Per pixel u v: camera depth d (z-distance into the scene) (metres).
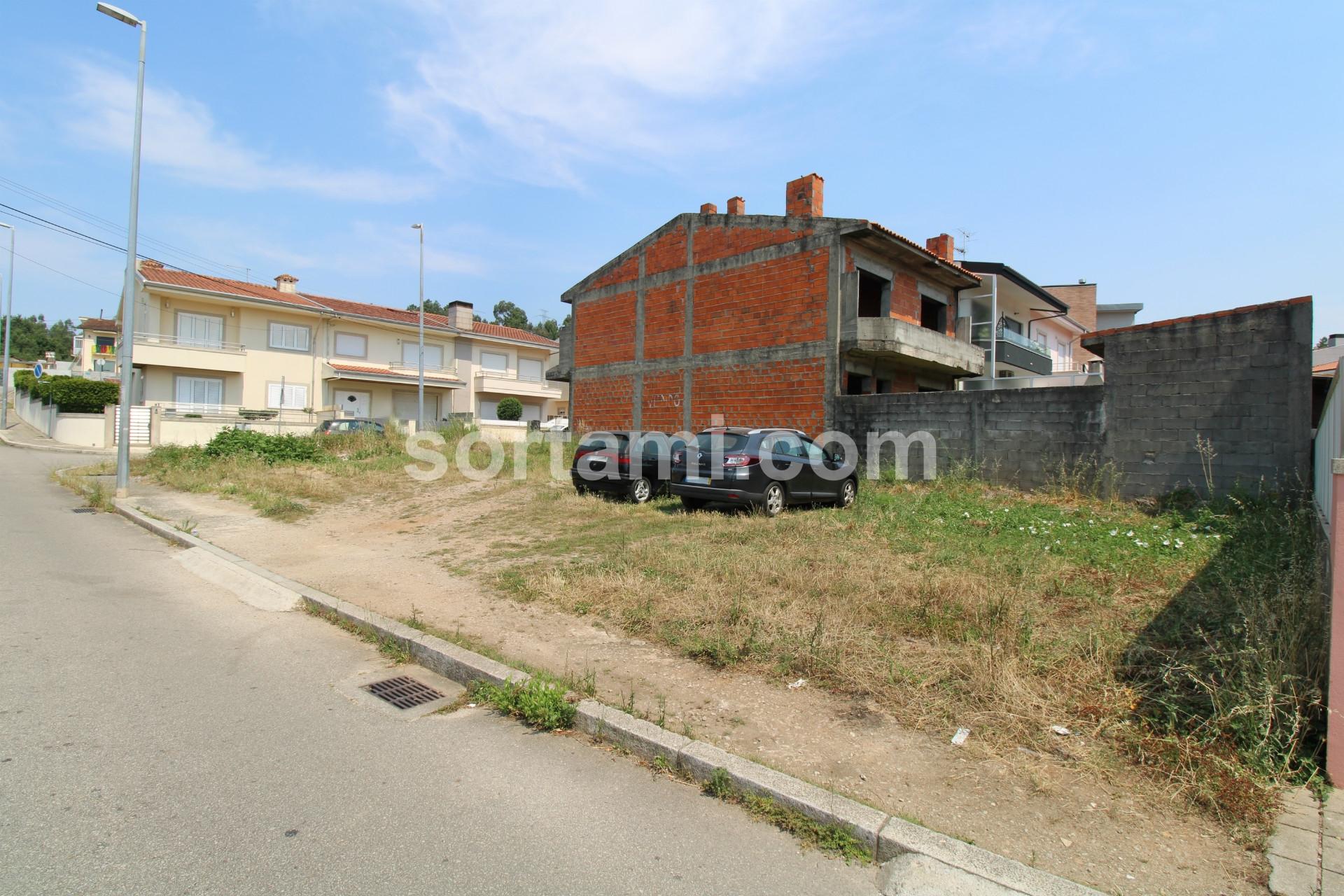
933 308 20.16
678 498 13.06
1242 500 9.70
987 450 12.77
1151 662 4.66
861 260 16.38
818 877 2.88
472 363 40.44
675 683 4.72
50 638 5.53
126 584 7.41
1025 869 2.80
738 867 2.92
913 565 7.36
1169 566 7.11
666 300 19.31
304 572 7.99
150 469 18.47
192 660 5.23
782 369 16.53
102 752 3.73
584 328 21.95
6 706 4.26
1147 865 2.88
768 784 3.40
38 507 12.60
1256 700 3.67
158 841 2.96
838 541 8.68
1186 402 10.55
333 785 3.49
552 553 8.75
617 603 6.36
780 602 6.18
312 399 33.56
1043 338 30.22
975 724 4.07
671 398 19.03
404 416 37.19
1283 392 9.85
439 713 4.45
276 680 4.91
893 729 4.07
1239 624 4.91
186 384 29.94
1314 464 8.48
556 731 4.19
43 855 2.83
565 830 3.15
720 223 18.02
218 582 7.74
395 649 5.54
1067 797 3.37
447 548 9.32
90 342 44.59
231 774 3.55
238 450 19.22
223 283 32.78
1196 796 3.31
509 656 5.20
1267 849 2.94
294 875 2.77
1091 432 11.51
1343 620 3.35
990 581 6.55
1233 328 10.21
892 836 3.01
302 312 32.91
